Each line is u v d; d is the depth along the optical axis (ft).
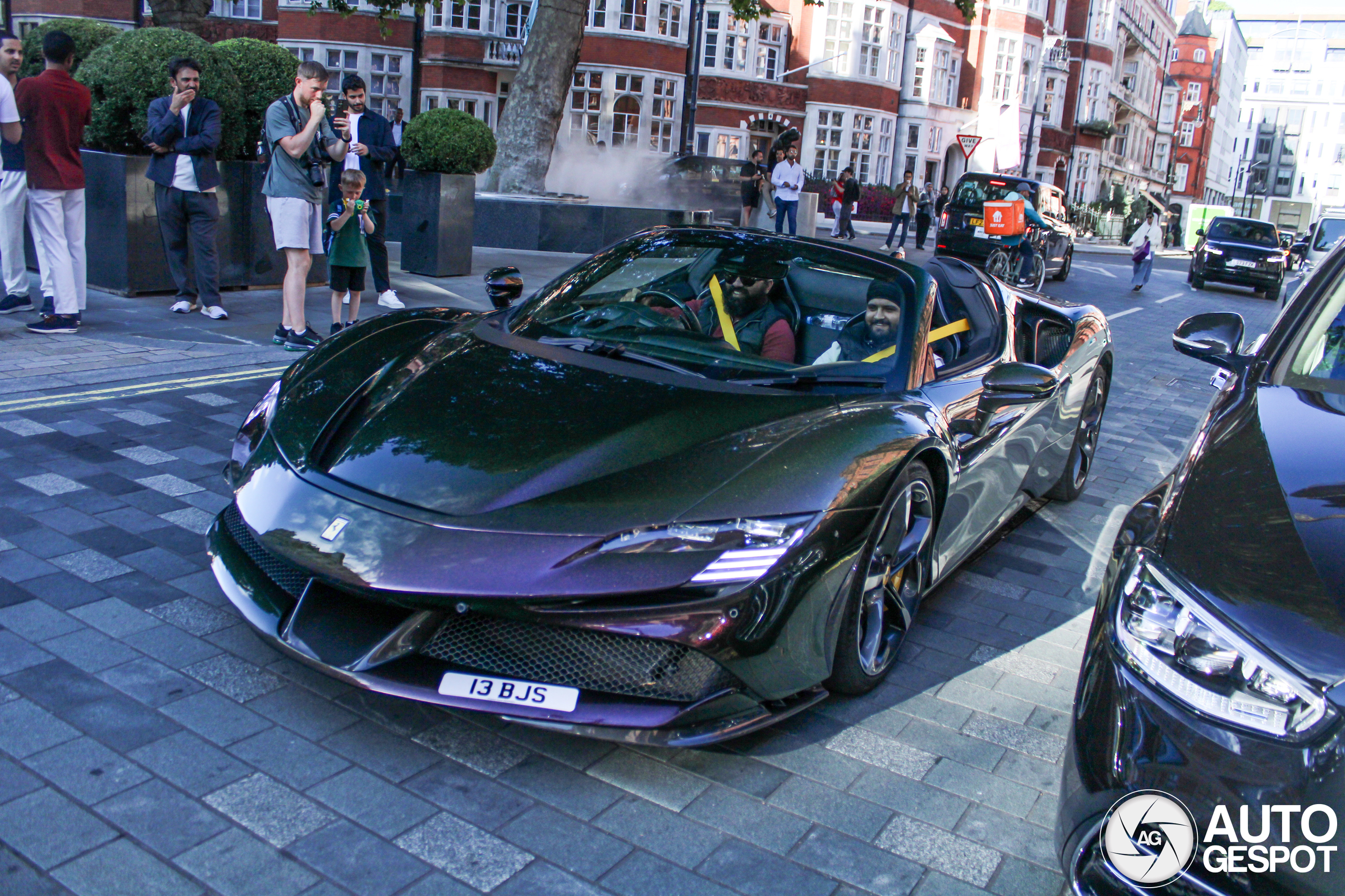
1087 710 6.13
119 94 24.36
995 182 57.21
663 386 9.68
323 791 7.50
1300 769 5.15
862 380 10.41
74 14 93.97
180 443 14.93
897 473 9.07
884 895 6.95
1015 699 9.89
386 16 54.13
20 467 13.33
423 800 7.50
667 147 103.65
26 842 6.69
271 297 27.37
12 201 22.29
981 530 12.43
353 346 10.89
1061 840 6.11
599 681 7.74
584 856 7.07
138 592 10.28
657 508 7.86
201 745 7.91
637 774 8.07
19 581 10.27
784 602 7.89
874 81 114.73
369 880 6.64
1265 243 70.85
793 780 8.18
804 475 8.45
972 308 13.75
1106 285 63.26
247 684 8.83
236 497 8.83
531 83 47.34
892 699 9.68
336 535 7.87
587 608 7.44
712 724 7.93
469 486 8.10
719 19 105.19
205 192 23.25
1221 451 7.23
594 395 9.39
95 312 23.29
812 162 113.91
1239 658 5.47
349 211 21.57
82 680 8.63
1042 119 145.07
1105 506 16.76
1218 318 10.23
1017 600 12.47
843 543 8.36
